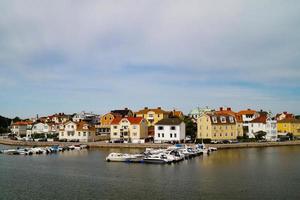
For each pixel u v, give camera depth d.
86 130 154.50
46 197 55.03
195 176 70.56
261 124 168.50
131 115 186.50
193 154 104.62
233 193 56.62
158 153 98.19
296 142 148.62
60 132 158.62
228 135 149.75
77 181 66.62
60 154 113.44
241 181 65.38
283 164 86.69
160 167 83.00
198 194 56.12
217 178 68.38
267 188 59.75
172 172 75.50
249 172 74.81
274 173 73.50
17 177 71.00
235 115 165.12
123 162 92.06
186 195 55.62
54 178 69.81
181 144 126.06
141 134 153.62
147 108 185.50
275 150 123.56
